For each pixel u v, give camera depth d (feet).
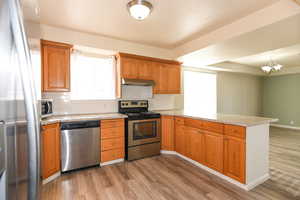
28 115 1.98
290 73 21.25
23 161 1.98
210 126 8.46
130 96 12.30
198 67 16.55
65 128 8.30
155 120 11.15
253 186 7.17
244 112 21.84
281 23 6.65
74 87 10.37
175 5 6.82
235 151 7.26
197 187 7.20
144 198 6.47
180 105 15.43
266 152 7.82
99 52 10.97
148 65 11.91
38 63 2.96
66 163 8.38
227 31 8.55
